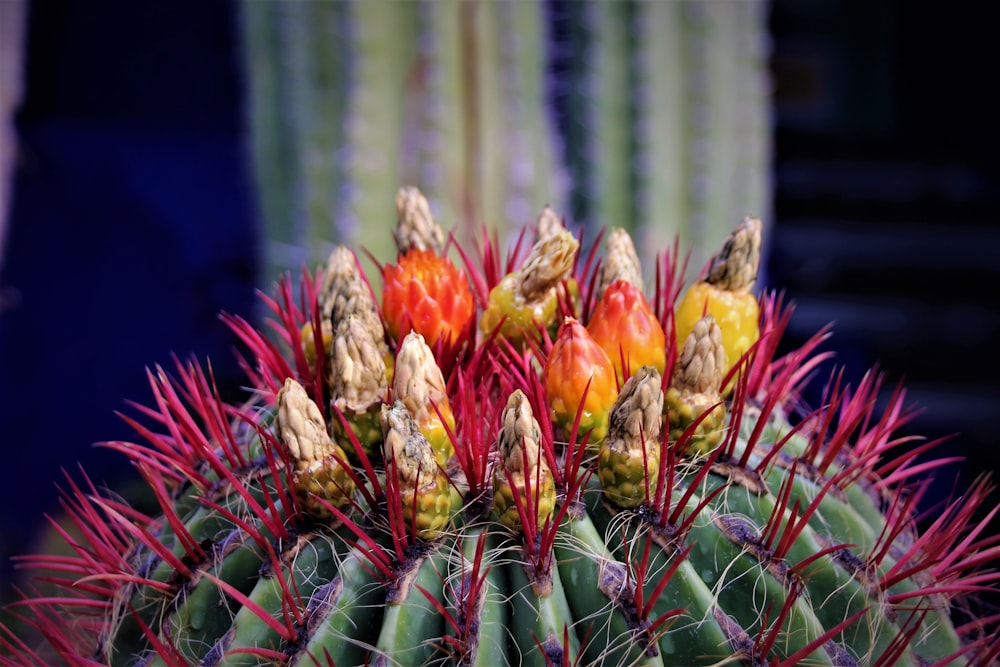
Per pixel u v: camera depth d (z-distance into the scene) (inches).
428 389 25.4
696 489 25.7
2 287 60.5
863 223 66.7
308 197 51.3
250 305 61.5
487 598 24.3
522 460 24.1
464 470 25.1
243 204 64.6
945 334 62.4
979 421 58.5
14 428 60.6
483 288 30.4
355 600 24.5
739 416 26.0
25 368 61.2
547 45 53.9
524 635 24.2
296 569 25.0
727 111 55.1
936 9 77.0
